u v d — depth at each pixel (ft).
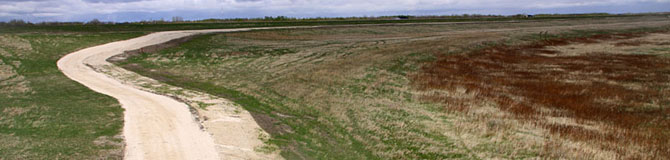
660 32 239.09
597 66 127.03
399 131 65.10
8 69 120.26
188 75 122.93
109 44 172.86
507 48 166.61
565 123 70.38
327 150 56.03
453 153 55.83
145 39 187.01
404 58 137.39
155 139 54.08
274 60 144.97
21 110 68.64
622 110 79.66
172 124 62.39
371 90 95.66
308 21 330.75
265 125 66.13
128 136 55.06
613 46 175.83
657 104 82.99
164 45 172.96
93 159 44.70
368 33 239.09
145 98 83.41
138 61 144.25
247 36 206.59
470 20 350.64
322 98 87.97
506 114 75.36
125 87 97.45
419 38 198.29
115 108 72.18
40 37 169.78
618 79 107.34
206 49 167.63
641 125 69.62
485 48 163.32
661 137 63.10
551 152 55.31
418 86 99.50
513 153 55.57
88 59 141.49
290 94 92.07
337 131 65.41
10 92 88.38
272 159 49.65
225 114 71.56
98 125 60.03
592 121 71.77
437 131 65.21
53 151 46.80
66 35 180.55
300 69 123.54
